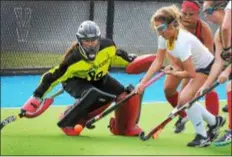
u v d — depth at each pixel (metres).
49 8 32.59
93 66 18.94
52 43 32.53
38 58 31.89
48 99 19.86
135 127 19.67
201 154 17.45
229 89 17.73
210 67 18.42
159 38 18.53
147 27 33.38
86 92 18.94
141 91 18.78
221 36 17.28
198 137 18.19
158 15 17.53
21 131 20.02
